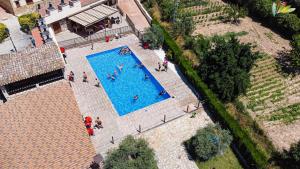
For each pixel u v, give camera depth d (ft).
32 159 93.09
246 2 174.60
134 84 132.87
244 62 119.34
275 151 104.58
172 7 164.96
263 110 121.08
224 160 104.73
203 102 122.31
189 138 111.14
